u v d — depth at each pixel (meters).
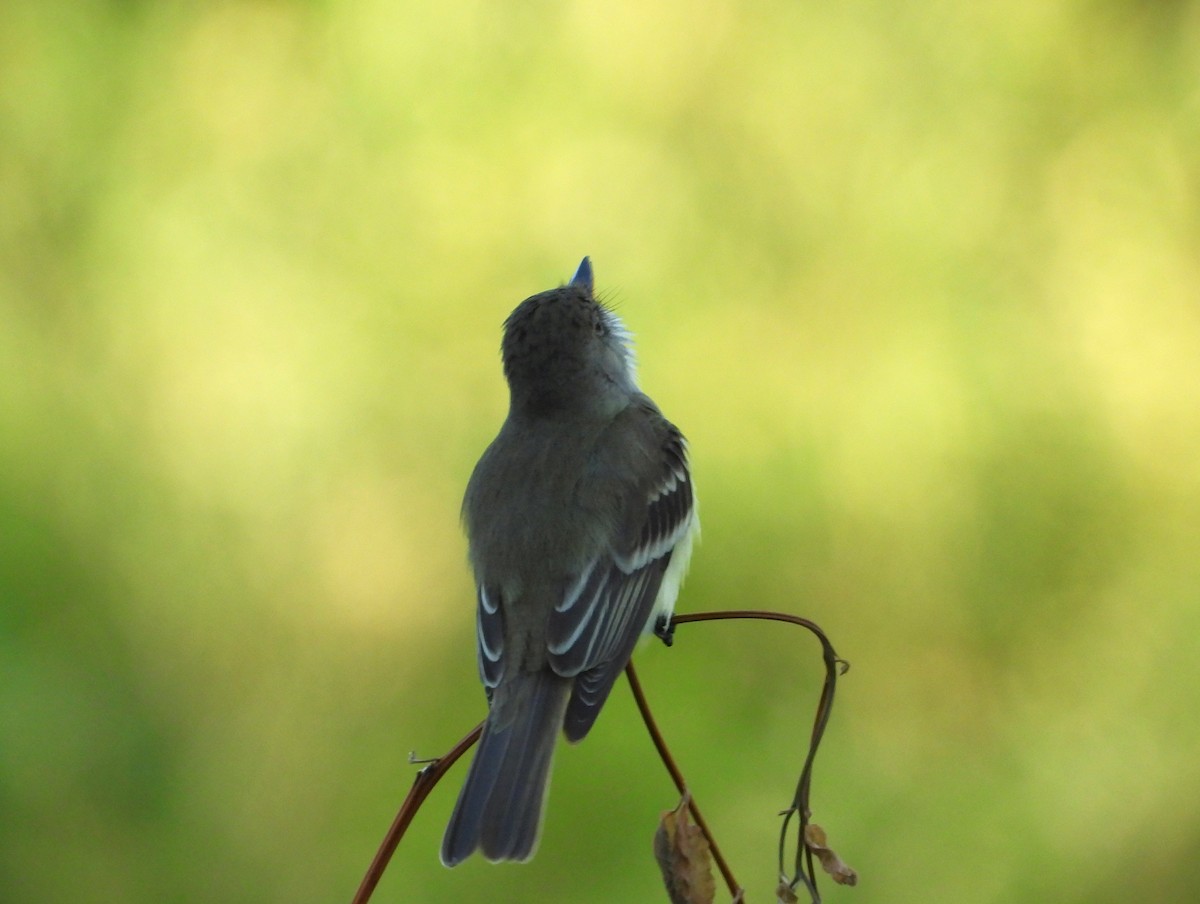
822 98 13.67
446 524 12.42
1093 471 12.48
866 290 13.15
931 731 11.46
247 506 12.55
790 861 10.33
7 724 11.00
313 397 12.84
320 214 13.52
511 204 13.48
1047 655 11.85
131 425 12.88
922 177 13.48
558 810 10.27
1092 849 10.81
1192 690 11.65
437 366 13.04
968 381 12.71
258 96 13.85
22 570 11.80
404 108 13.70
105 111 13.80
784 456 12.34
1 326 12.98
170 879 10.61
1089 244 13.44
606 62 13.80
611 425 7.08
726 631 11.55
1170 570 12.16
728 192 13.50
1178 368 12.98
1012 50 13.77
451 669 11.98
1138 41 13.84
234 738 11.59
